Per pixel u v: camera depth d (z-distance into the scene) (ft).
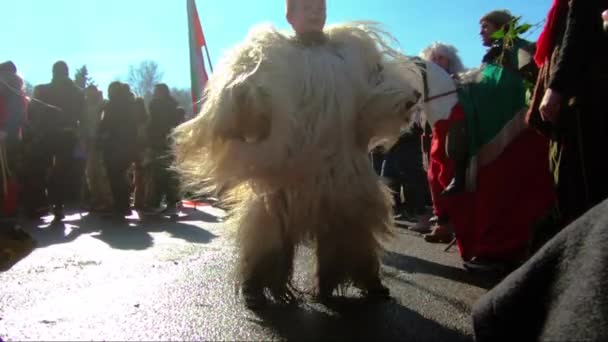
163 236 22.26
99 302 11.95
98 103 35.58
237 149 10.54
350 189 11.00
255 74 10.48
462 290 13.25
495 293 6.83
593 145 9.56
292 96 10.66
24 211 28.30
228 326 10.41
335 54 11.30
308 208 10.96
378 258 11.88
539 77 10.81
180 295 12.48
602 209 6.32
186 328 10.28
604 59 9.41
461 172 14.58
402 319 10.93
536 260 6.56
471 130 14.38
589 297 5.81
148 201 30.68
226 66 11.00
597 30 9.41
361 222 11.20
